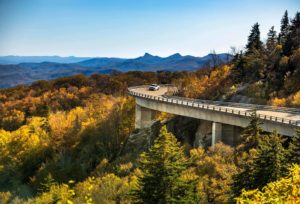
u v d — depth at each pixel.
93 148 67.75
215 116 46.19
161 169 18.69
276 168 17.33
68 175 58.75
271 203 7.53
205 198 22.97
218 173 27.84
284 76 60.62
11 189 59.62
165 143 19.12
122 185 31.81
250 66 70.75
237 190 18.55
